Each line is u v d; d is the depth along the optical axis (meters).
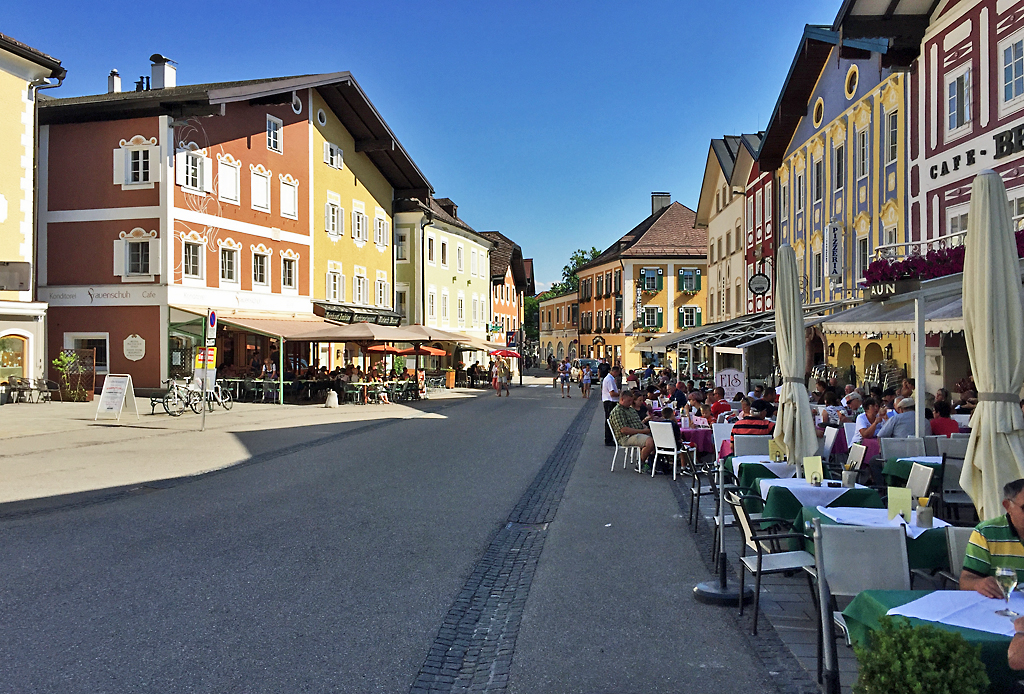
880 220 20.28
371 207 45.16
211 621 5.78
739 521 6.20
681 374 38.72
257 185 34.09
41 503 10.20
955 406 13.96
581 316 79.25
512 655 5.25
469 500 10.83
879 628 3.78
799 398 9.05
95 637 5.41
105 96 33.09
